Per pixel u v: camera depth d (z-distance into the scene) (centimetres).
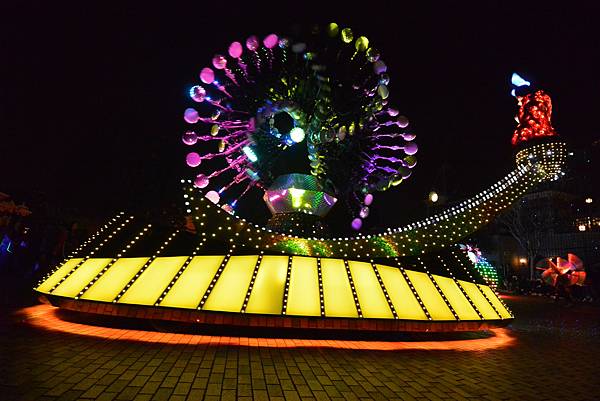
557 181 4006
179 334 802
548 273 2541
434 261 1006
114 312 790
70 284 876
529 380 628
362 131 1096
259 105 1069
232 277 830
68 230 1995
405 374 614
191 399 458
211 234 879
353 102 1077
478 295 996
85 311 814
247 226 896
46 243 1983
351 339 843
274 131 1083
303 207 1041
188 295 798
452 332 979
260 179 1124
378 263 938
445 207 3019
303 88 1040
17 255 2052
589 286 2986
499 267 4538
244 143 1080
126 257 889
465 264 1067
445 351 804
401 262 965
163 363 596
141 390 479
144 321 824
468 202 1048
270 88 1068
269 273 845
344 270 891
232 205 1098
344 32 1024
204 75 998
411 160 1076
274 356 675
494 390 563
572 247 4184
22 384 478
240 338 795
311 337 826
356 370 621
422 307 870
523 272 4722
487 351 838
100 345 686
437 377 610
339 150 1105
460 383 586
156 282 824
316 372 596
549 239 4344
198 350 686
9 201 1989
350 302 828
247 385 518
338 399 488
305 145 1142
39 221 2128
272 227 1034
